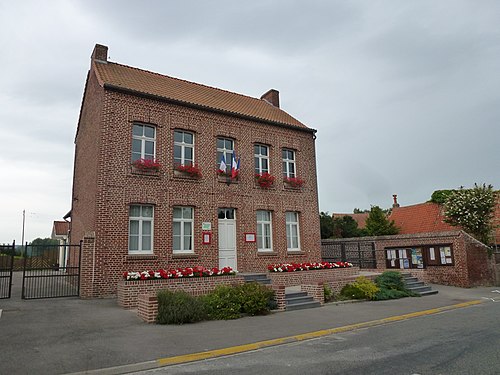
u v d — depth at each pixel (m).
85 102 17.67
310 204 19.62
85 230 15.66
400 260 19.97
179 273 12.39
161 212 14.82
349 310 11.77
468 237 18.50
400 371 5.80
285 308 11.67
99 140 13.95
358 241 21.80
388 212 33.44
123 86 14.87
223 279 13.21
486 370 5.74
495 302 13.89
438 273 18.64
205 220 15.93
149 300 9.48
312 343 7.88
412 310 11.77
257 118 18.17
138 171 14.53
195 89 19.31
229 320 10.01
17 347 7.15
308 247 19.09
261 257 17.33
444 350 6.97
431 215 26.20
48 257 23.58
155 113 15.38
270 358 6.75
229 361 6.61
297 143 19.72
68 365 6.18
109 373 5.97
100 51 17.20
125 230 13.88
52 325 8.95
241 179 17.36
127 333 8.35
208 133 16.73
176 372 6.04
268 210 18.16
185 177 15.62
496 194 21.16
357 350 7.17
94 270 13.02
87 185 15.81
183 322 9.50
